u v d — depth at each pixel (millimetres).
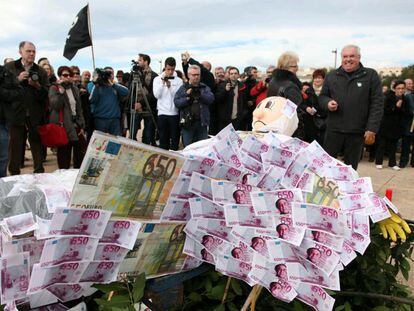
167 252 1742
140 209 1551
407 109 8508
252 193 1669
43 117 5992
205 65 7914
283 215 1661
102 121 6781
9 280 1435
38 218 1485
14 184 1884
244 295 1979
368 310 2033
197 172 1690
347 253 1660
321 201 1803
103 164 1369
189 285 1993
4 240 1453
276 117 2449
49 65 6672
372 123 4492
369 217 1897
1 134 4973
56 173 2084
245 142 1858
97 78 6648
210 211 1738
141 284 1544
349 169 1914
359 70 4547
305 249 1664
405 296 2182
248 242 1683
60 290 1591
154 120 7504
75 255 1429
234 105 7805
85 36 6570
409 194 6254
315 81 6980
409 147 8891
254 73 8000
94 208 1412
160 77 6984
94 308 1895
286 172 1822
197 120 6523
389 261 2311
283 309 1880
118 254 1532
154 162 1492
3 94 4871
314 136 6695
